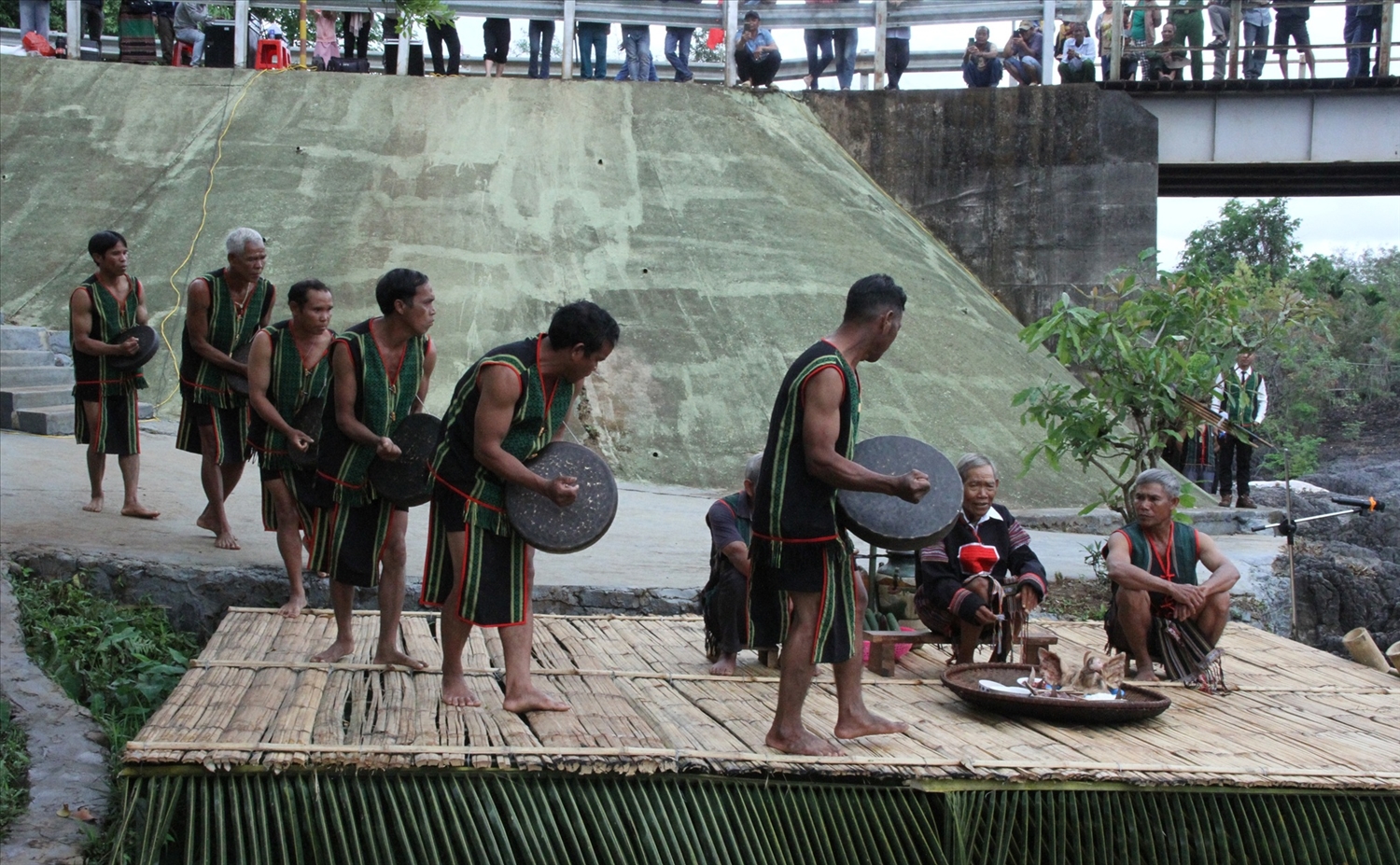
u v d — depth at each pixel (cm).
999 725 529
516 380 473
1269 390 2411
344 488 544
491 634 645
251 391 612
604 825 438
